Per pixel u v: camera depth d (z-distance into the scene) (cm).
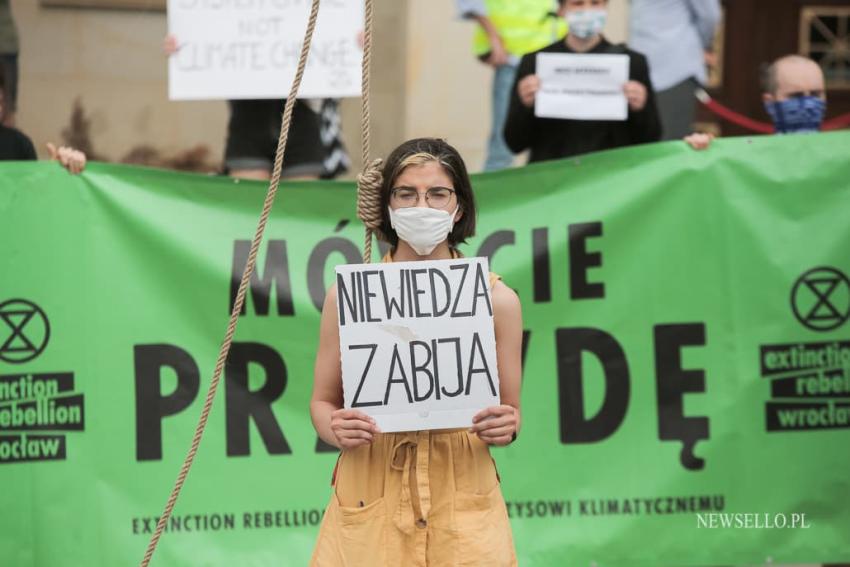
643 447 656
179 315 644
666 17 905
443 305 462
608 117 762
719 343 661
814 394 661
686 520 654
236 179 654
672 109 912
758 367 660
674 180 664
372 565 462
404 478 463
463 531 460
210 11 769
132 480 635
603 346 659
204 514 638
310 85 767
